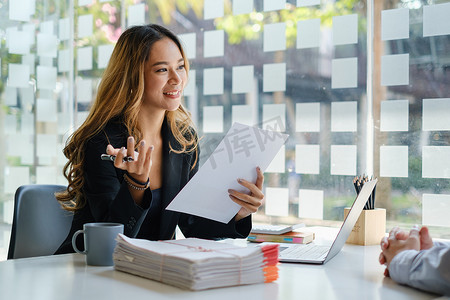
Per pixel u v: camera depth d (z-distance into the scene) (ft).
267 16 9.03
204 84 9.71
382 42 7.96
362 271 4.24
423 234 4.27
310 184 8.61
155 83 5.88
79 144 5.77
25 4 11.20
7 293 3.36
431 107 7.54
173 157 6.13
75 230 5.81
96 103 6.01
